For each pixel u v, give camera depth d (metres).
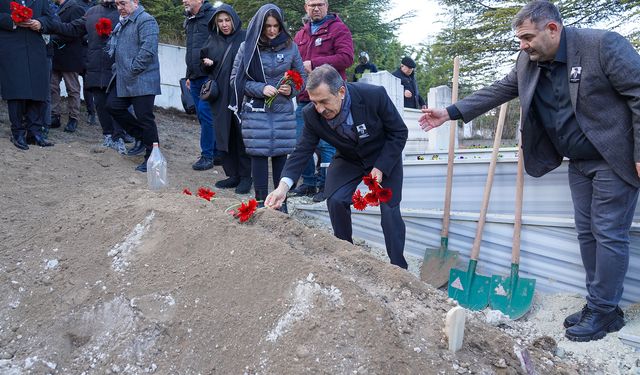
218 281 3.08
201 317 2.96
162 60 10.58
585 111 3.34
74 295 3.32
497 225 4.46
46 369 2.96
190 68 6.53
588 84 3.27
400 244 3.84
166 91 10.68
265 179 5.08
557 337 3.66
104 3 6.46
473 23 19.72
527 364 2.90
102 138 7.57
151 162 4.91
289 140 5.05
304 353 2.63
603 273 3.46
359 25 16.44
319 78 3.37
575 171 3.67
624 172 3.32
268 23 5.00
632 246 3.84
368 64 10.19
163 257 3.35
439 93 8.42
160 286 3.18
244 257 3.13
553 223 4.19
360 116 3.61
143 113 5.86
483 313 4.07
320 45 5.62
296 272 2.96
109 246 3.59
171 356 2.87
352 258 3.32
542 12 3.28
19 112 5.78
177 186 5.67
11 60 5.63
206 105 6.50
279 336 2.75
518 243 4.20
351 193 3.94
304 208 5.44
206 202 3.74
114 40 5.89
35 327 3.20
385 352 2.63
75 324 3.18
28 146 5.88
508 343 2.97
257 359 2.71
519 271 4.38
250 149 4.98
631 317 3.72
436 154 6.67
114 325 3.11
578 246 4.14
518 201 4.23
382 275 3.22
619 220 3.41
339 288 2.84
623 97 3.26
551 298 4.16
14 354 3.06
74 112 7.66
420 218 4.84
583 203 3.63
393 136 3.74
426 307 3.06
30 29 5.75
